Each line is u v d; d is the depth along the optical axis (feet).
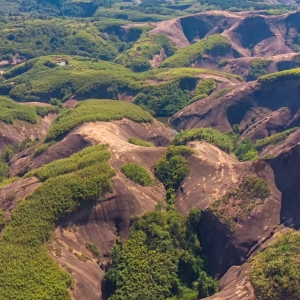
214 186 227.40
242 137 369.30
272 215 209.26
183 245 208.95
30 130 399.85
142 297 184.14
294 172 215.92
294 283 161.58
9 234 193.88
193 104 436.35
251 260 187.01
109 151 250.37
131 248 200.95
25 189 225.35
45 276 176.55
